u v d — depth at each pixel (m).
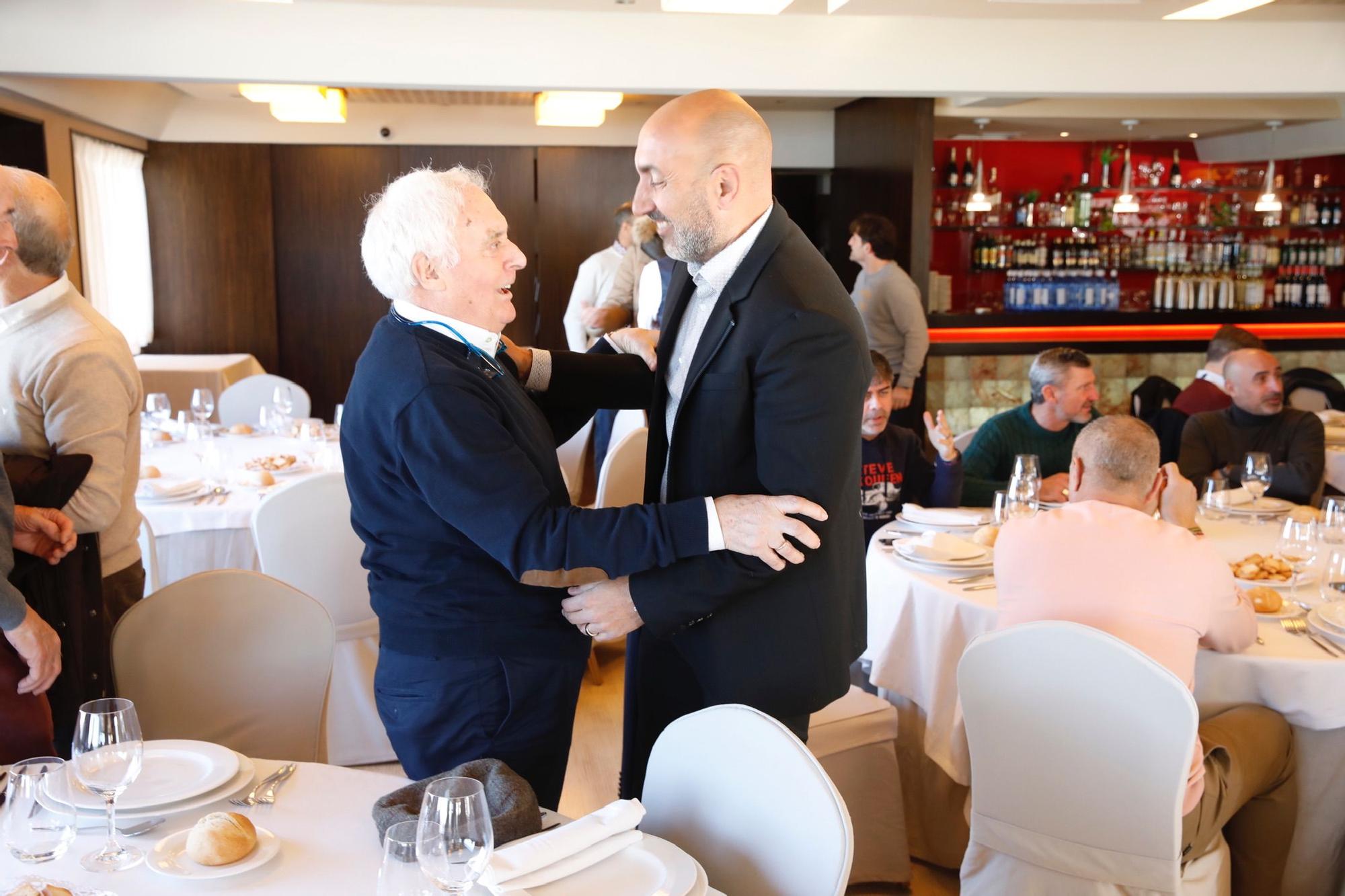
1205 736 2.16
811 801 1.38
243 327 8.16
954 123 8.38
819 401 1.70
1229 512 3.40
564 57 5.19
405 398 1.66
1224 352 4.48
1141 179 9.59
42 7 4.79
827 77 5.38
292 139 8.02
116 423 2.30
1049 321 7.98
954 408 7.82
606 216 8.43
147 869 1.34
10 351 2.23
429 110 8.12
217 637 2.12
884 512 3.46
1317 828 2.30
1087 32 5.45
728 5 4.65
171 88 7.08
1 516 1.93
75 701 2.24
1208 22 5.50
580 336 6.30
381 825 1.40
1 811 1.46
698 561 1.70
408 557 1.76
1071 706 1.92
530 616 1.79
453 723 1.76
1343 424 5.52
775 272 1.75
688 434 1.81
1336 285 9.92
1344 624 2.34
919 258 7.13
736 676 1.82
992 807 2.06
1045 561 2.11
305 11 4.97
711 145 1.71
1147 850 1.90
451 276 1.71
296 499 3.07
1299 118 8.25
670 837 1.55
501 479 1.64
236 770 1.57
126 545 2.47
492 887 1.21
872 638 2.90
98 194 6.88
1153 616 2.02
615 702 3.94
